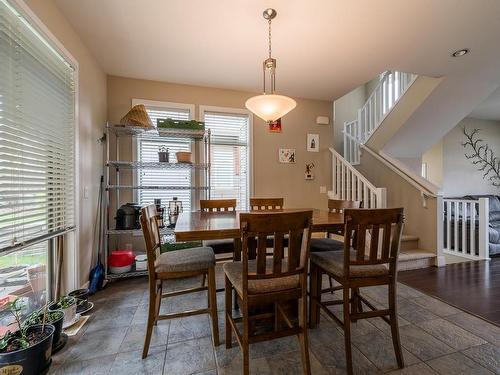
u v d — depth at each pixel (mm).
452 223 4262
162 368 1477
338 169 4082
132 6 2008
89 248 2641
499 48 2561
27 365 1318
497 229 4188
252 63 2939
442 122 3773
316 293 1852
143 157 3414
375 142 4258
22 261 1720
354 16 2092
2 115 1412
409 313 2100
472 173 5586
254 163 3869
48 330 1502
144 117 2920
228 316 1621
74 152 2260
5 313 1575
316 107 4191
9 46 1467
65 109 2146
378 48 2576
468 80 3178
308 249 1376
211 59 2850
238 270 1585
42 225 1817
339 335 1784
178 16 2129
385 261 1495
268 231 1274
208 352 1616
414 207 3639
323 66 2973
